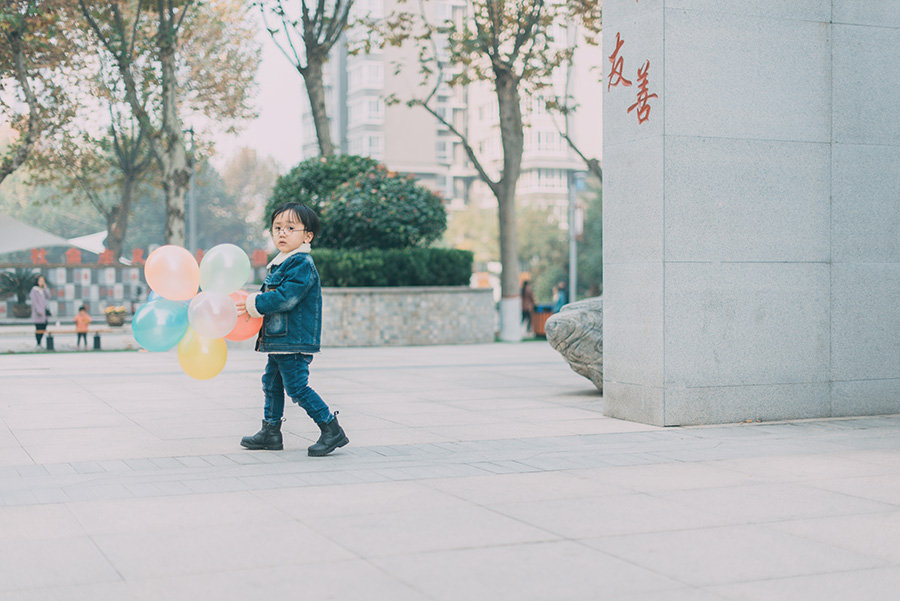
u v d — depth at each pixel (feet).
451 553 13.46
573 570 12.69
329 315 66.03
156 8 77.15
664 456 21.71
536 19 76.74
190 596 11.51
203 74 108.37
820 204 28.89
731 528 14.98
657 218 26.84
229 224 288.92
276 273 21.33
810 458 21.52
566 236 217.36
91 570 12.56
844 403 29.19
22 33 70.90
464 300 70.64
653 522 15.34
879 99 29.78
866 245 29.58
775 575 12.56
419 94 293.84
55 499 16.88
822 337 28.91
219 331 20.59
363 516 15.64
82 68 95.40
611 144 28.58
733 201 27.61
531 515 15.76
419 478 18.97
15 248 88.58
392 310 67.72
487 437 24.71
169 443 23.59
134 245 257.14
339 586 11.93
